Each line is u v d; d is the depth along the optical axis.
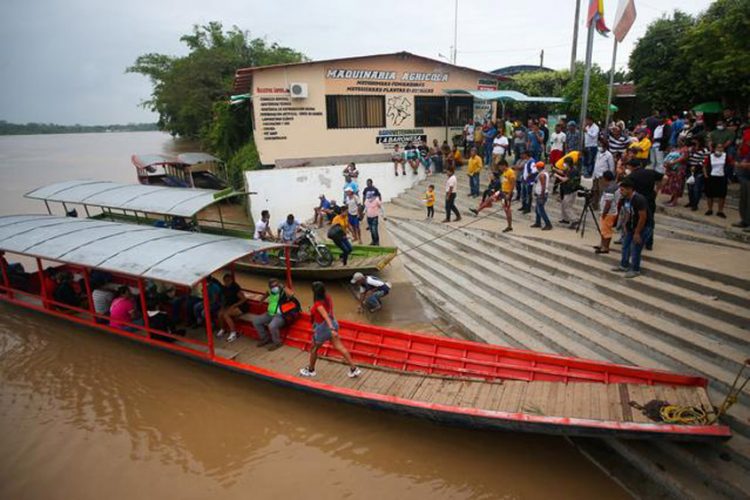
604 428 5.24
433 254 12.53
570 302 8.38
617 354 6.80
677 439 5.02
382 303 10.60
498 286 9.82
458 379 6.98
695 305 7.01
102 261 8.91
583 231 10.64
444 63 20.47
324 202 17.11
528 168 12.70
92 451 7.00
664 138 12.63
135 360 9.38
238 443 7.02
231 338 8.91
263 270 12.59
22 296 11.74
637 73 24.08
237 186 22.08
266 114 18.44
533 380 6.66
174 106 35.59
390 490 5.97
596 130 13.71
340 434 7.05
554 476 5.86
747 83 17.48
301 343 8.59
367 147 20.22
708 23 18.58
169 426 7.48
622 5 11.16
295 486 6.13
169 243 9.13
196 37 36.34
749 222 8.96
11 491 6.32
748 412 5.29
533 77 24.70
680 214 10.30
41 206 25.41
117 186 16.97
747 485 4.68
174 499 6.03
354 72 19.17
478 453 6.40
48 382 8.81
